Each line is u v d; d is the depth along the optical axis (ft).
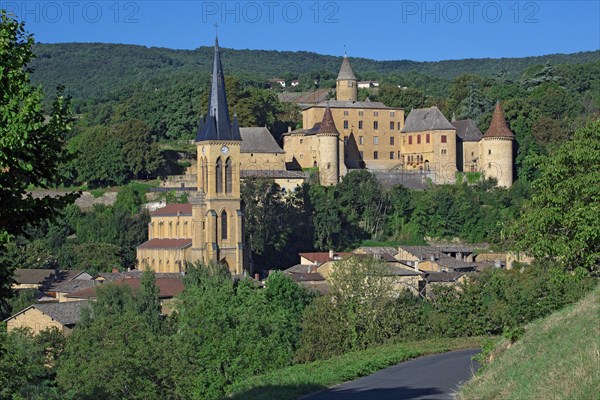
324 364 226.99
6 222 126.62
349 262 341.41
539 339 164.55
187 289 384.68
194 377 283.38
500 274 352.69
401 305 339.77
